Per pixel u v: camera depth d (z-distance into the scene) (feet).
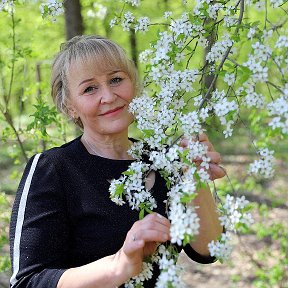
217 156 5.12
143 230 4.78
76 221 5.64
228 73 5.19
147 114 5.50
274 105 4.62
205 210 5.75
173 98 5.62
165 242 5.04
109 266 4.98
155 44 5.99
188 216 4.37
